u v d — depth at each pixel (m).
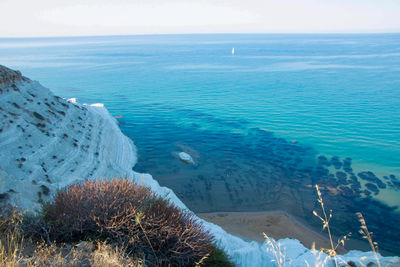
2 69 18.75
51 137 17.12
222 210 18.61
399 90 57.22
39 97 20.34
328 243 15.58
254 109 44.66
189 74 83.75
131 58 143.12
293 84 66.00
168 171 24.17
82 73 86.94
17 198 9.98
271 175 23.67
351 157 27.30
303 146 30.09
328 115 41.09
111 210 5.65
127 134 33.38
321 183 22.28
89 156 18.70
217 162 26.19
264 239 15.43
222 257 6.42
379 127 35.88
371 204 19.31
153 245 5.55
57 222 5.45
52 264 4.24
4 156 12.91
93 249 5.03
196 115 41.56
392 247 15.49
